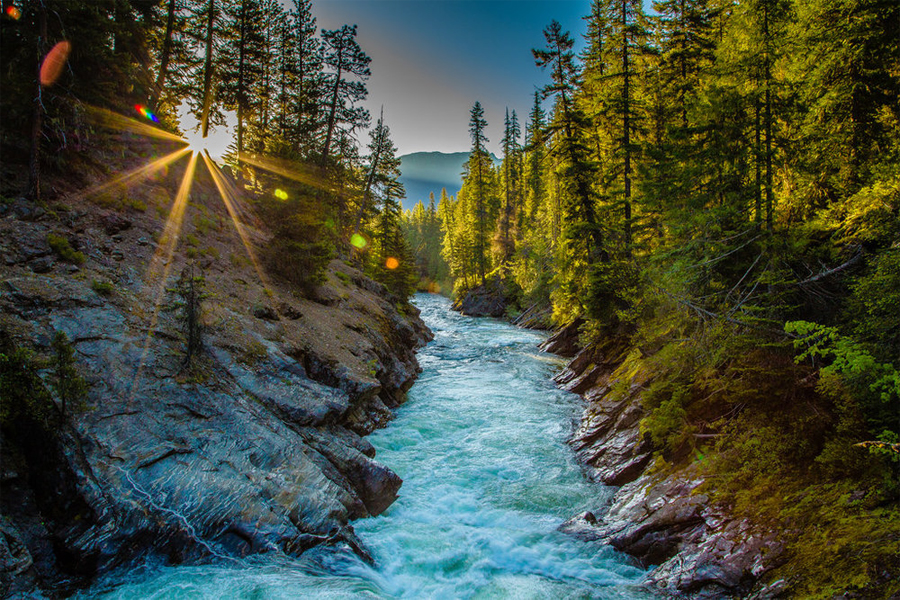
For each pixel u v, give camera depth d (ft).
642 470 37.52
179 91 87.86
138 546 22.17
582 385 66.59
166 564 22.53
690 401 36.29
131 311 36.58
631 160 77.00
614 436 43.91
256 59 99.96
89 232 44.14
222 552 23.67
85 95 50.80
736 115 42.65
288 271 65.26
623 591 23.98
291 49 112.68
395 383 62.69
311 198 66.18
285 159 66.23
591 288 69.10
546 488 38.06
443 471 41.04
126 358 31.45
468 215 228.84
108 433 25.72
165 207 59.06
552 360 91.30
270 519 25.58
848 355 22.03
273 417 34.76
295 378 41.37
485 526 32.27
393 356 69.36
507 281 189.67
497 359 92.63
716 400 35.06
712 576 22.50
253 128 103.65
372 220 155.63
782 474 26.16
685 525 26.96
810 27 43.04
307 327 55.42
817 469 25.08
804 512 22.81
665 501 29.73
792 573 20.02
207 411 31.14
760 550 22.25
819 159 42.04
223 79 96.22
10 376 24.67
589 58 89.81
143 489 23.89
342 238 127.24
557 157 82.07
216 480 26.11
